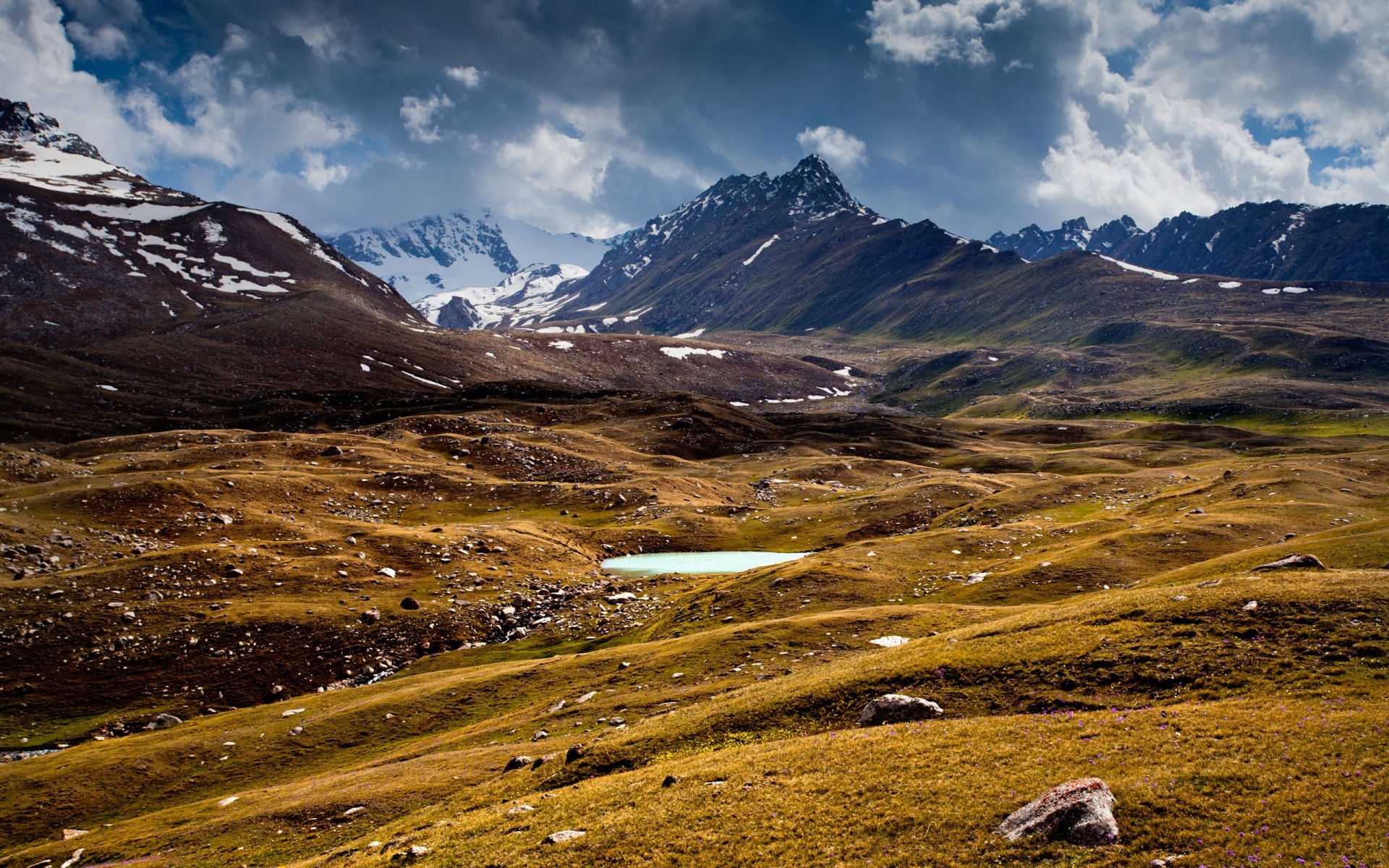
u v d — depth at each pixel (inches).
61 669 2536.9
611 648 2652.6
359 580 3489.2
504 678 2409.0
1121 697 1288.1
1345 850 770.8
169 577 3174.2
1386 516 2874.0
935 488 5502.0
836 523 5029.5
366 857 1154.7
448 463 6318.9
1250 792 900.0
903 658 1651.1
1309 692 1162.0
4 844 1644.9
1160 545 2982.3
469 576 3700.8
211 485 4325.8
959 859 860.6
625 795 1185.4
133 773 1911.9
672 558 4527.6
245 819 1489.9
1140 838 839.1
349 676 2743.6
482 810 1289.4
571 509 5428.2
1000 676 1448.1
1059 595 2610.7
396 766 1740.9
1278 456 6742.1
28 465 4480.8
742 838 977.5
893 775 1084.5
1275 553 2308.1
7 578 2979.8
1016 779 1014.4
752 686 1761.8
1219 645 1380.4
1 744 2186.3
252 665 2716.5
